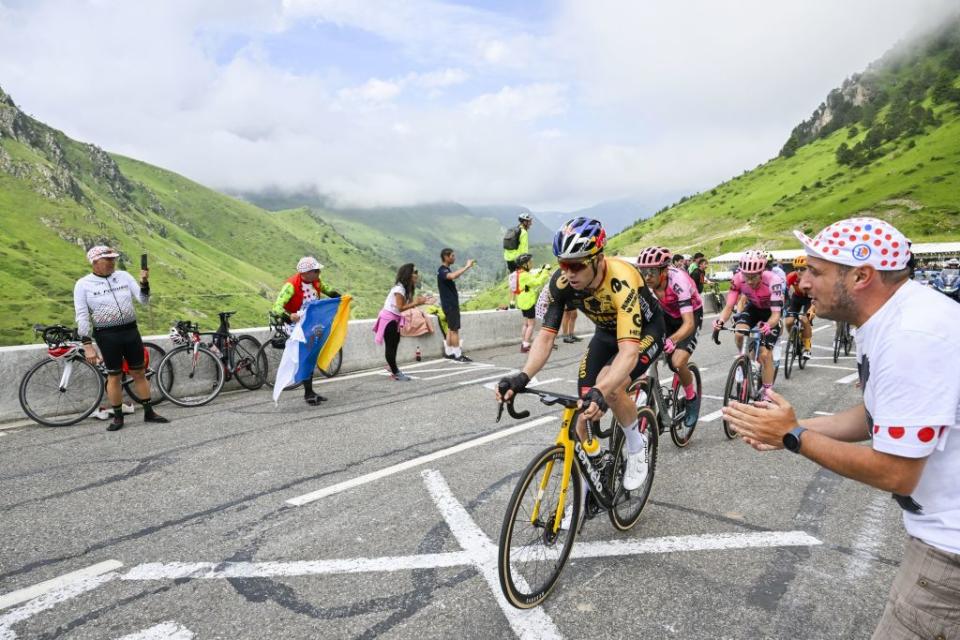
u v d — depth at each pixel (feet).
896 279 5.42
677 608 9.02
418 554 10.77
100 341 19.16
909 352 4.99
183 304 390.42
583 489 10.26
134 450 17.31
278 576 10.11
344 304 23.57
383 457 16.30
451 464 15.61
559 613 8.93
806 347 30.01
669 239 613.93
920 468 5.05
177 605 9.32
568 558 10.50
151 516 12.69
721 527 11.80
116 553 11.07
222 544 11.35
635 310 9.89
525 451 16.61
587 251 9.32
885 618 5.63
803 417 21.15
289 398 24.41
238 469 15.55
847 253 5.41
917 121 573.33
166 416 21.56
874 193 474.08
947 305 5.13
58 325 20.90
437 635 8.42
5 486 14.53
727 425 17.88
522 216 40.40
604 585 9.71
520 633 8.44
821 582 9.73
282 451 17.03
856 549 10.85
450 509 12.71
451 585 9.71
